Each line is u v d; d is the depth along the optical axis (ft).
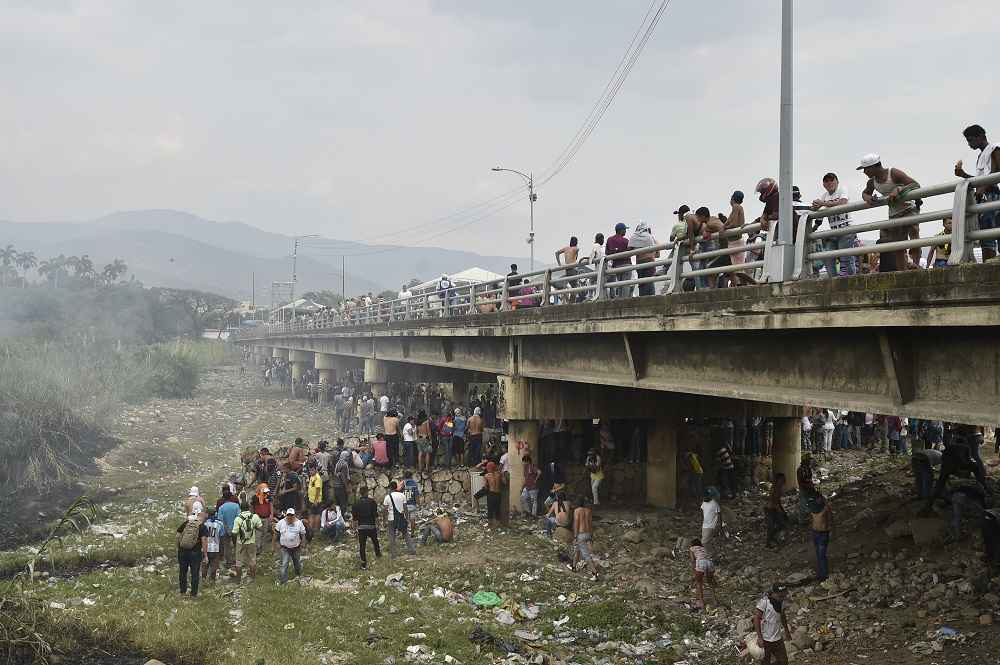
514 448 76.23
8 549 63.52
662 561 59.47
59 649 38.99
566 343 65.46
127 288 384.88
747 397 41.01
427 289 151.74
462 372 133.69
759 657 36.81
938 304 28.30
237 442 126.31
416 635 42.98
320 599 50.67
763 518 69.21
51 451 93.50
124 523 73.56
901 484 64.95
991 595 39.27
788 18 38.24
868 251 31.94
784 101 37.65
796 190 42.39
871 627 39.75
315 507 70.69
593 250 61.62
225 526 56.49
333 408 179.22
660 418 77.05
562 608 49.80
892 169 33.68
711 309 41.65
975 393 29.12
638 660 40.63
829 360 36.24
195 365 202.59
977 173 32.94
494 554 62.54
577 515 58.59
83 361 148.15
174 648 40.19
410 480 70.38
